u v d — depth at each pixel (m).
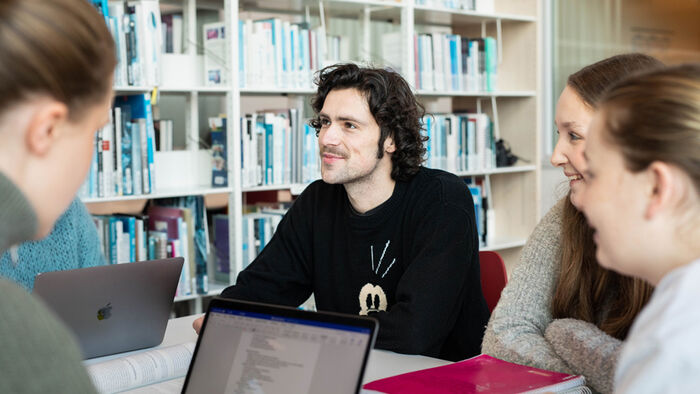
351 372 0.94
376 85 1.79
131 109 2.92
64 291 1.42
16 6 0.59
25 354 0.53
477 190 3.99
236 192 3.07
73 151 0.65
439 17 3.93
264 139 3.16
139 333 1.58
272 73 3.17
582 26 4.80
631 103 0.78
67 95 0.62
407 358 1.57
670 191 0.74
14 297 0.55
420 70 3.65
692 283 0.69
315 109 1.93
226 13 3.01
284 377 1.00
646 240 0.77
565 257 1.49
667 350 0.66
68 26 0.62
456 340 1.86
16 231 0.61
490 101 4.26
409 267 1.73
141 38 2.81
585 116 1.42
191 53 3.15
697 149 0.73
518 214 4.20
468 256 1.77
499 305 1.55
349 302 1.89
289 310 1.04
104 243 2.88
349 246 1.88
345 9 3.60
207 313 1.11
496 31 4.20
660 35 5.12
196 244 3.06
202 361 1.08
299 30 3.27
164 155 3.05
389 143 1.82
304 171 3.30
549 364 1.34
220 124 3.10
